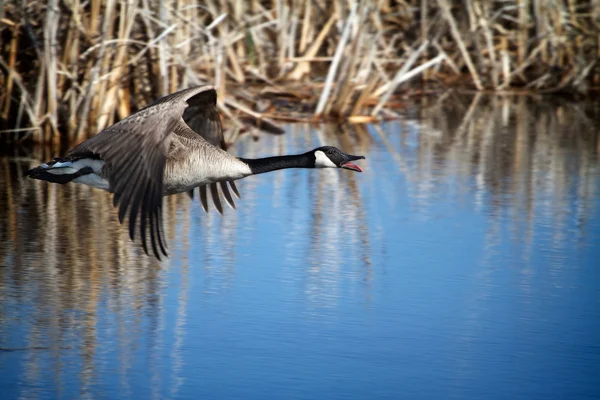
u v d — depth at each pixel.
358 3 21.62
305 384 8.36
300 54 23.14
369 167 16.66
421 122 20.83
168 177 9.37
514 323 9.76
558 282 10.98
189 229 13.04
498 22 25.17
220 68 19.22
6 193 14.62
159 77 18.22
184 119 10.27
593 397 8.21
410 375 8.56
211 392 8.21
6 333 9.27
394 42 24.83
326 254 11.92
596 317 9.94
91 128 17.55
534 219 13.57
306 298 10.37
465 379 8.50
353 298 10.38
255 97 21.17
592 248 12.23
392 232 12.92
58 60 17.44
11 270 11.02
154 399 8.06
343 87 20.69
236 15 21.52
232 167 9.65
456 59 25.17
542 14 24.05
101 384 8.31
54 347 9.00
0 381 8.31
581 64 24.14
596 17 24.23
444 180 15.77
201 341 9.21
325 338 9.32
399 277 11.09
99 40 17.42
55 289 10.47
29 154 16.81
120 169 7.96
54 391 8.16
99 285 10.65
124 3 17.33
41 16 17.36
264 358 8.88
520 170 16.47
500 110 22.36
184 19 18.27
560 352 9.11
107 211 13.84
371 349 9.09
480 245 12.35
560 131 19.97
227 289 10.59
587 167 16.70
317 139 18.47
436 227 13.15
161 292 10.48
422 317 9.88
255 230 12.98
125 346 9.07
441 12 24.08
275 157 10.26
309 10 23.03
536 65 24.95
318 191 15.34
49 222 13.12
